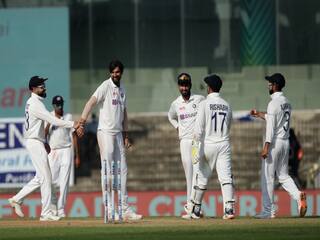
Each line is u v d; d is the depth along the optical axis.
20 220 56.69
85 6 98.56
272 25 97.81
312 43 97.88
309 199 82.38
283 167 55.84
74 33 98.56
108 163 53.66
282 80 55.31
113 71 54.12
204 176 54.72
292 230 47.31
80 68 98.38
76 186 92.44
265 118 55.94
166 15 98.50
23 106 93.19
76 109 97.81
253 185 93.31
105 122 54.28
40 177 55.53
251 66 97.75
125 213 55.00
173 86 98.25
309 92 97.69
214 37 98.12
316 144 94.50
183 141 58.09
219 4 98.12
